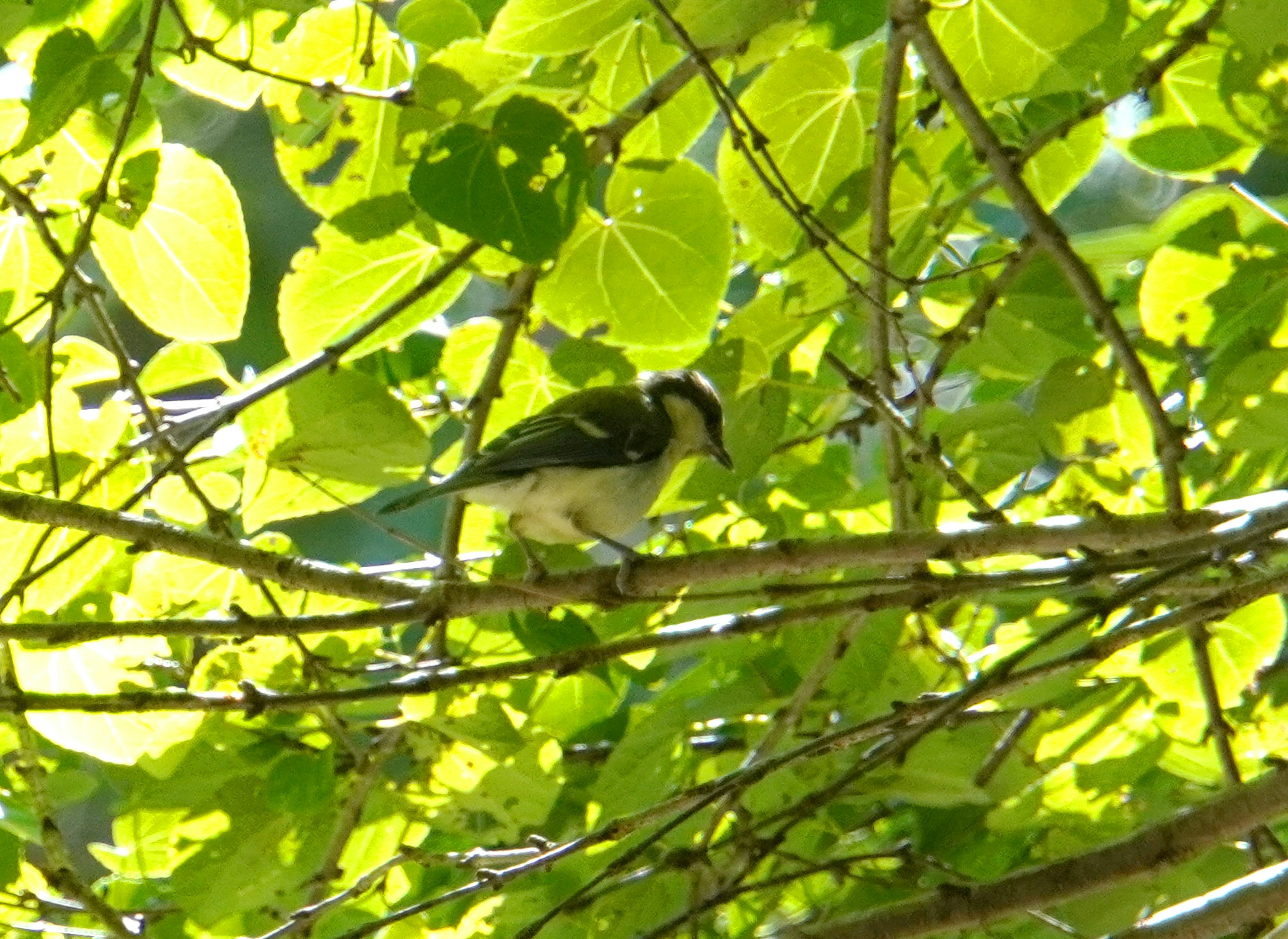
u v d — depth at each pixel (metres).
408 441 8.62
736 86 12.62
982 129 8.66
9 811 9.45
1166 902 8.55
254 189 19.33
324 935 9.45
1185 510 8.19
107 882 10.50
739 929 9.49
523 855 8.22
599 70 9.54
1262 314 8.88
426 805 8.95
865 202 9.63
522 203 7.80
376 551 18.78
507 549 9.65
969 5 9.11
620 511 9.75
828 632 9.24
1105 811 9.37
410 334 10.98
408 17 9.30
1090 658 7.10
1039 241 8.46
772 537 9.94
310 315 9.72
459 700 8.58
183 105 19.25
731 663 9.77
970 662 9.70
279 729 8.90
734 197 10.24
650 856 8.92
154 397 10.71
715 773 9.84
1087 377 9.15
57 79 7.66
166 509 9.50
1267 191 17.75
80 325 19.19
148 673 8.98
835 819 9.77
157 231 8.78
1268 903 6.61
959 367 10.54
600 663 7.60
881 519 10.66
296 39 9.23
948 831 9.36
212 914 8.71
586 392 10.19
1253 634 8.78
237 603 9.39
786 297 9.73
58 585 8.77
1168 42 9.54
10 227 8.98
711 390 10.67
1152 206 18.08
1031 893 7.18
